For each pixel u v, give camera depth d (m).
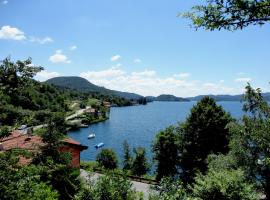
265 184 19.27
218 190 14.03
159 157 35.78
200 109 35.75
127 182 10.67
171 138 35.59
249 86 18.55
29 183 7.34
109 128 126.62
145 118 176.12
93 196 10.03
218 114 34.97
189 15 3.78
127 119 168.62
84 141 94.69
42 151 14.73
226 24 3.63
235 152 20.00
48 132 18.67
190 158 33.97
